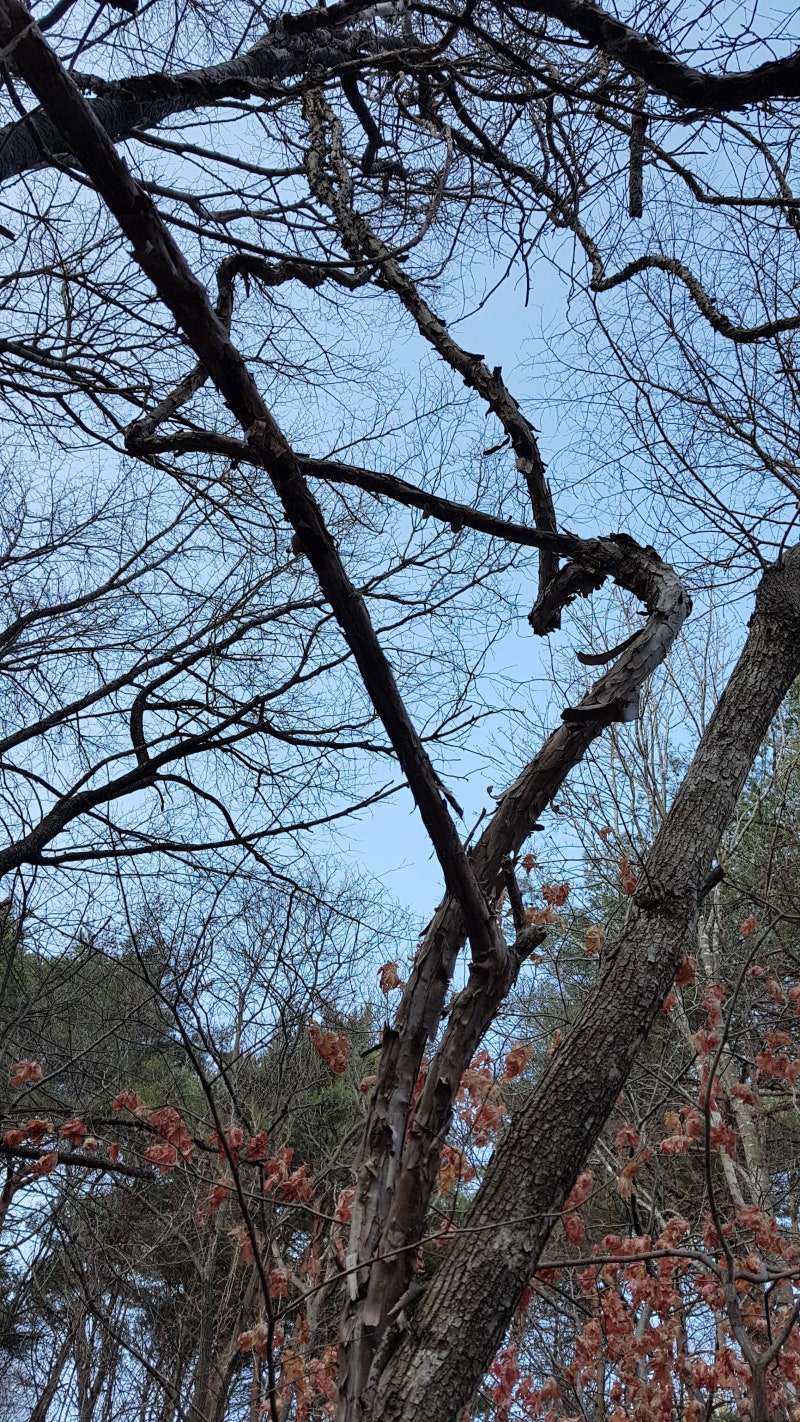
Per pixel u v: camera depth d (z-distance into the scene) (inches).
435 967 94.9
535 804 100.2
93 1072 253.3
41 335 189.9
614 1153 274.2
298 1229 263.1
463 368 130.4
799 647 120.3
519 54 137.3
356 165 182.7
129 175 70.6
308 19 152.8
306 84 140.3
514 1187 85.8
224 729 238.8
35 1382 358.0
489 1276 80.7
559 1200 85.8
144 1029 243.9
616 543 113.9
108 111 127.9
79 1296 272.8
